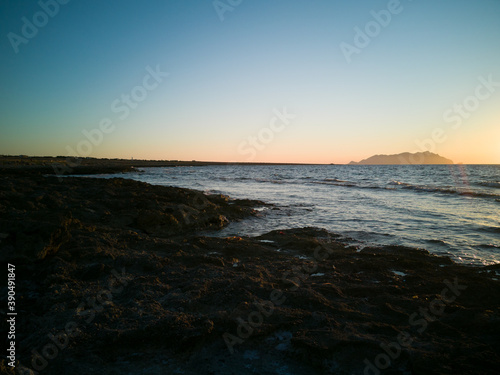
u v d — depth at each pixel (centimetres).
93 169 5972
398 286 557
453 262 781
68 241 700
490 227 1225
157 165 12688
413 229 1216
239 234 1174
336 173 7875
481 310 432
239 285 516
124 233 860
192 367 335
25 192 1463
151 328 379
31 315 428
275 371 329
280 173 7888
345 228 1255
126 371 326
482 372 302
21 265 579
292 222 1429
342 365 333
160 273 588
